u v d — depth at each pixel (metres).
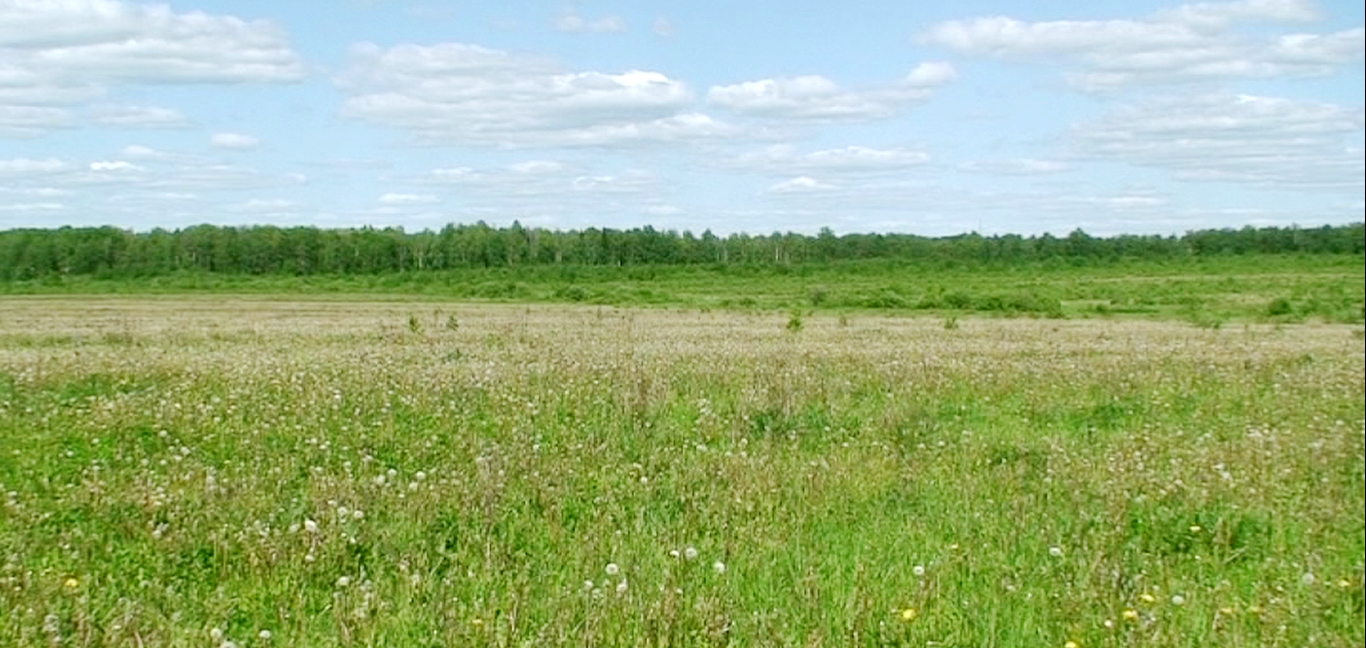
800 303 57.44
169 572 7.48
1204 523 9.10
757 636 6.51
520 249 102.38
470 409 13.83
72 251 86.38
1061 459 11.42
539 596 7.11
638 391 15.10
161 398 14.09
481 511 8.81
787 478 10.27
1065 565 7.92
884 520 9.20
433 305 55.16
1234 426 14.23
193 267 90.31
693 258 103.75
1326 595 7.37
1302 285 66.12
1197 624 6.92
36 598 6.68
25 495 9.25
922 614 6.90
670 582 7.13
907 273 84.25
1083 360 23.39
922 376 18.78
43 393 14.98
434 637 6.32
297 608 6.81
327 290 73.44
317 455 11.04
